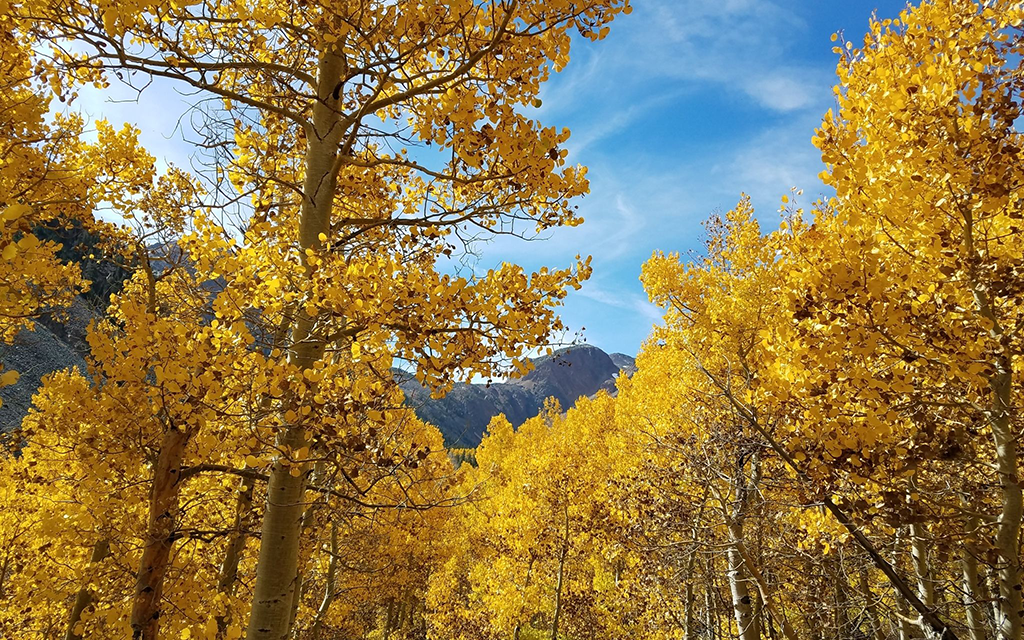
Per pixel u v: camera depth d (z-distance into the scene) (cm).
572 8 313
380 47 303
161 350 269
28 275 381
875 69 330
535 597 1236
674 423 751
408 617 1803
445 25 309
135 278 500
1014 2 287
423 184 456
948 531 341
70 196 431
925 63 315
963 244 323
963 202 302
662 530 712
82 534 388
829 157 335
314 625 764
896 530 365
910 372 324
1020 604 296
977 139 288
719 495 631
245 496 446
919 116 306
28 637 630
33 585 562
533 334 297
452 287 276
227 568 453
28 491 575
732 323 770
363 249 417
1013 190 296
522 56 320
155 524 302
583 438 1636
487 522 1617
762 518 568
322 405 267
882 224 336
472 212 351
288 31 346
